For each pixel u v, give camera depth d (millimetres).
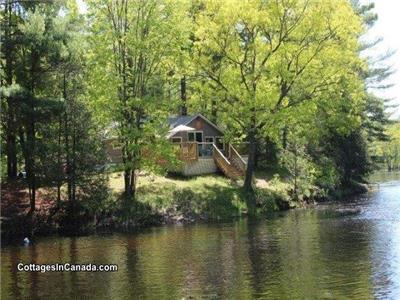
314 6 35219
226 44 35969
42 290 15969
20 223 27406
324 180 44000
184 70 36062
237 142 42625
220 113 37750
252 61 36500
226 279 16609
